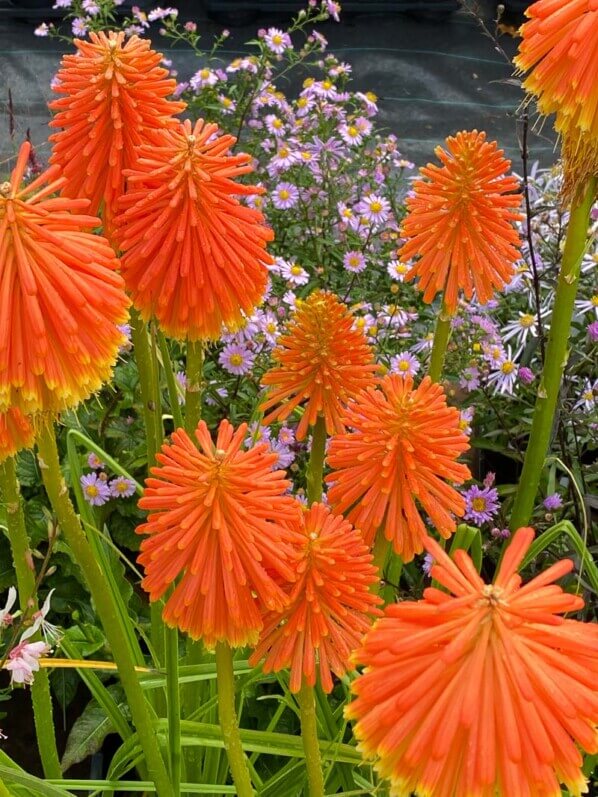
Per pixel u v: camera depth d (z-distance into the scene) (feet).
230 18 5.68
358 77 5.35
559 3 1.25
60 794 1.12
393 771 0.74
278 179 3.10
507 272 1.45
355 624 0.99
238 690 1.55
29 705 2.31
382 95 5.20
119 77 1.32
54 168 1.02
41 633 1.59
